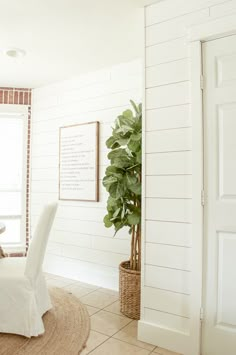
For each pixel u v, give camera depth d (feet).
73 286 10.11
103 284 10.07
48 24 7.49
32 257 6.77
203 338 5.89
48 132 11.92
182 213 6.15
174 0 6.36
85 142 10.69
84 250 10.66
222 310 5.74
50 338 6.47
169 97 6.39
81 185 10.75
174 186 6.26
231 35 5.75
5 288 6.50
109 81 10.28
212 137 5.92
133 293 7.57
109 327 7.13
